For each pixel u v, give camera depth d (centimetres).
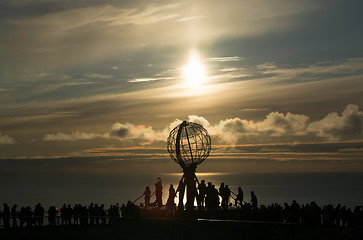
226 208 2827
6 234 2725
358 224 2256
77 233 2514
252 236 1881
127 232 2266
